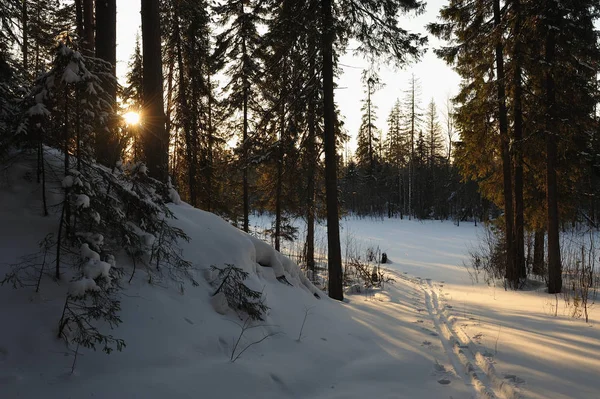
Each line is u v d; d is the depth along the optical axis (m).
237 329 4.87
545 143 11.65
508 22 11.65
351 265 14.34
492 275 13.98
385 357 5.32
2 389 2.88
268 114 11.62
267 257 7.33
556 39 11.10
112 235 4.70
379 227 37.53
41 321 3.50
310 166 13.14
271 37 9.48
